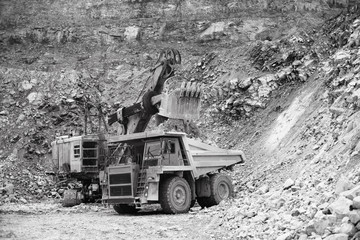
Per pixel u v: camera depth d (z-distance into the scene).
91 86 32.28
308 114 21.52
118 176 17.44
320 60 25.86
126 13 36.00
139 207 17.14
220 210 15.17
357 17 26.11
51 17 36.22
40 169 27.23
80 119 30.00
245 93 27.84
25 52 34.56
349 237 8.14
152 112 19.47
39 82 31.69
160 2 36.03
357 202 8.45
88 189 22.42
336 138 15.58
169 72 19.56
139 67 33.41
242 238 10.33
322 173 13.20
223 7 35.03
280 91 26.58
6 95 31.00
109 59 34.03
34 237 11.81
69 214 17.89
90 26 35.69
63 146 22.81
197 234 11.61
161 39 34.84
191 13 35.34
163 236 11.62
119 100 31.59
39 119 29.69
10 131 29.05
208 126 27.73
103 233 12.39
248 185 19.55
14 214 17.88
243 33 33.56
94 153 22.23
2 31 35.59
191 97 18.16
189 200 17.08
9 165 27.02
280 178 17.36
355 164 11.88
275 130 23.14
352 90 16.97
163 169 16.61
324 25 29.06
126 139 18.16
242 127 26.48
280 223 10.12
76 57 34.16
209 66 31.17
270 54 29.12
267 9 34.38
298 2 34.31
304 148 18.55
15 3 37.00
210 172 18.67
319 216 9.16
